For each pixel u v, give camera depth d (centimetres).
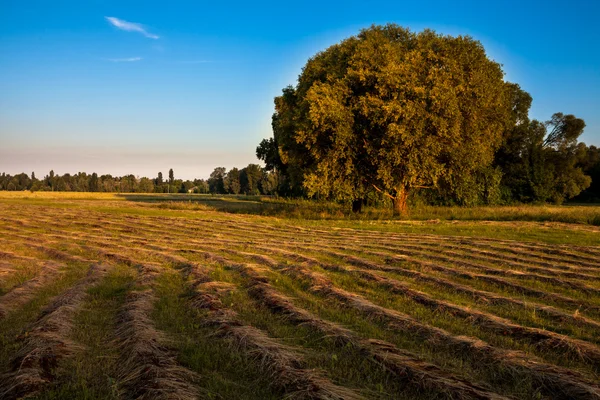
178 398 519
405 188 3412
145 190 16138
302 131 3100
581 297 1052
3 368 623
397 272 1305
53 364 625
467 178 3316
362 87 3186
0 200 6781
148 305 930
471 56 3158
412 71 2994
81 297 991
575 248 1756
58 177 16375
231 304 937
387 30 3541
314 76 3497
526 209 3603
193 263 1424
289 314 865
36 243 1892
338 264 1423
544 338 744
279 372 600
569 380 583
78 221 2938
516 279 1226
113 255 1575
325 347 710
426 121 2973
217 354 672
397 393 567
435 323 832
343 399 530
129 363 628
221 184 14925
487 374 625
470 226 2612
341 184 3238
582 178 5747
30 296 1010
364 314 887
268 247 1794
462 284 1176
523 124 5406
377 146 3100
